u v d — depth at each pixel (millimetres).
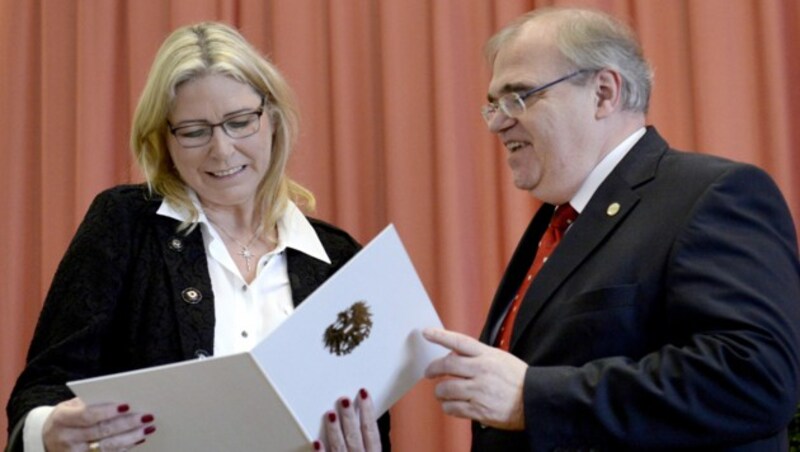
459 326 3773
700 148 3631
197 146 2393
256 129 2424
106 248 2361
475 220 3881
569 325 2086
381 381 2043
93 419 1952
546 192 2346
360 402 2002
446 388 2012
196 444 2010
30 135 4355
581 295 2092
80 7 4301
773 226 2045
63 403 2094
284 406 1896
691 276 1966
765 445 2004
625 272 2070
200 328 2340
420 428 3793
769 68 3588
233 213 2545
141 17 4258
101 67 4246
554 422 1946
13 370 4160
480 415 1992
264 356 1845
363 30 4098
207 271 2428
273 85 2490
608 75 2299
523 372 2006
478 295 3850
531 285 2215
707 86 3631
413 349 2053
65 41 4355
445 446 3732
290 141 2568
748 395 1854
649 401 1898
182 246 2432
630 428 1908
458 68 3934
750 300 1912
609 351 2041
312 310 1864
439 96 3879
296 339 1872
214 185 2428
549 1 3891
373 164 4043
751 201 2045
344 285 1887
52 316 2316
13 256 4238
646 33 3775
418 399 3807
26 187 4316
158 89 2385
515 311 2344
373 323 1966
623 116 2322
